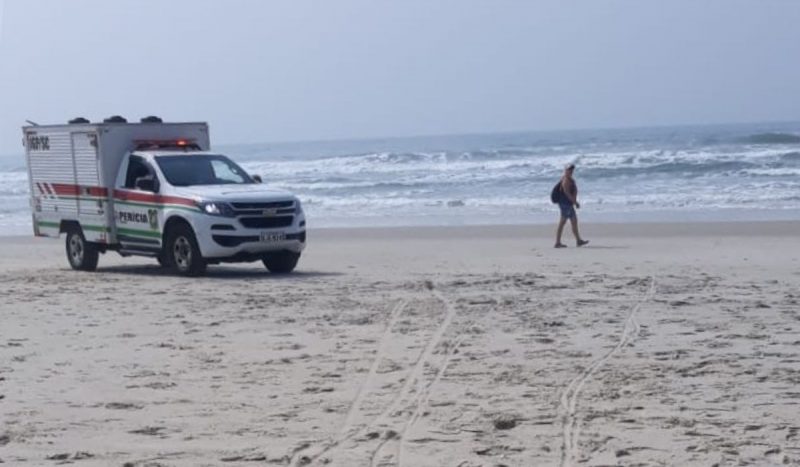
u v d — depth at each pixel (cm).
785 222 3172
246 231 2116
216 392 1136
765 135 7362
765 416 987
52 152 2391
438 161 7231
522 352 1310
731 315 1552
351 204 4650
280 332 1491
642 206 4028
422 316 1592
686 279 1973
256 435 962
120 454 909
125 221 2262
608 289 1855
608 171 5447
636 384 1123
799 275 2009
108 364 1299
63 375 1238
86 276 2241
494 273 2141
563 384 1131
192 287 2002
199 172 2244
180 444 937
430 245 2864
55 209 2406
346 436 952
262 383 1174
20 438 965
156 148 2314
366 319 1578
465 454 890
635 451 888
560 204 2705
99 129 2269
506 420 985
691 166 5425
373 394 1109
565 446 905
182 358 1325
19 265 2567
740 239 2784
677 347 1321
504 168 6034
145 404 1089
